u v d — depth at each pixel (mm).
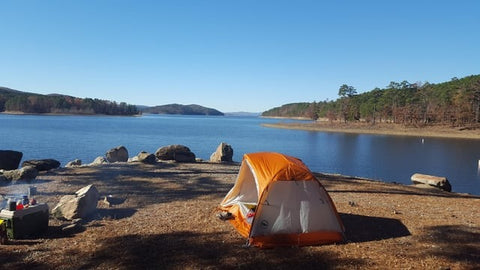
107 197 10477
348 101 126750
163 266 5973
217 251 6672
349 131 90625
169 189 12156
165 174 14875
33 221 7379
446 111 90938
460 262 6355
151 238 7281
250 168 8133
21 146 37781
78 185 12438
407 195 12336
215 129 94500
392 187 14109
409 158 38000
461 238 7625
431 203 11125
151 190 11969
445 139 67312
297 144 53812
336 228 7383
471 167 31859
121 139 51781
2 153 15797
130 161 18484
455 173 28672
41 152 33531
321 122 132625
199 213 9234
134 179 13688
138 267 5906
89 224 8195
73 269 5797
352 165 32688
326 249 6934
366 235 7801
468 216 9539
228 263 6148
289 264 6180
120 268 5863
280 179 7316
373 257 6547
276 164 7777
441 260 6430
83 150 35719
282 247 6988
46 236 7340
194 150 41531
